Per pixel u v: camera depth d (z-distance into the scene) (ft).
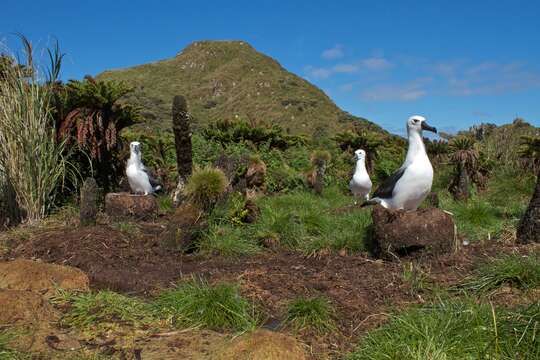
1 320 13.99
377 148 52.80
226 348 12.48
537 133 57.88
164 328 14.51
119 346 13.24
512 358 11.35
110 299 15.74
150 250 21.11
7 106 25.73
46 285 16.85
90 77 29.32
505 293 15.98
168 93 313.32
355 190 36.37
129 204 24.99
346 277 18.37
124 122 30.81
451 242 19.44
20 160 25.71
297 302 15.24
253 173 35.37
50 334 13.71
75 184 28.53
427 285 17.19
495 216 27.40
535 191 21.67
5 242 22.53
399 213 19.44
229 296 15.49
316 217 24.71
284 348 12.26
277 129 50.96
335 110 273.75
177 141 26.89
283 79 319.88
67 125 27.94
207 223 21.85
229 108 294.87
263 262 20.48
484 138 60.13
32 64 26.32
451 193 41.52
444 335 12.26
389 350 12.11
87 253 20.22
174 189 31.24
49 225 24.70
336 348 13.62
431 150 53.98
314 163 40.75
